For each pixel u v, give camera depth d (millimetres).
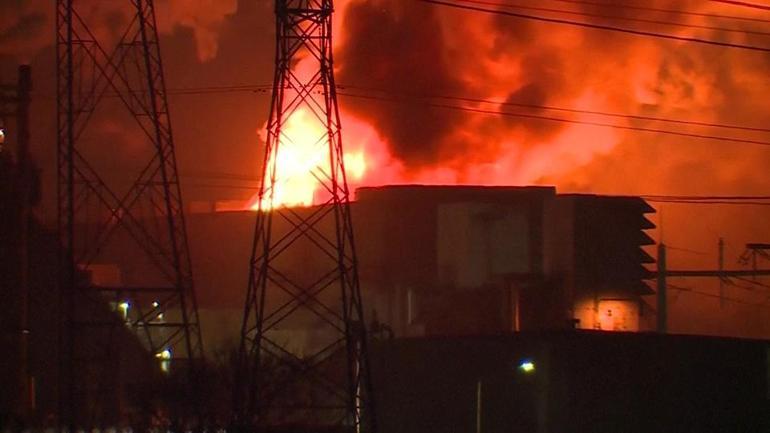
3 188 73625
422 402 63469
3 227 72562
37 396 80062
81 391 65750
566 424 60656
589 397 61156
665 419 62250
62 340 68312
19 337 69688
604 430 61094
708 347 63438
